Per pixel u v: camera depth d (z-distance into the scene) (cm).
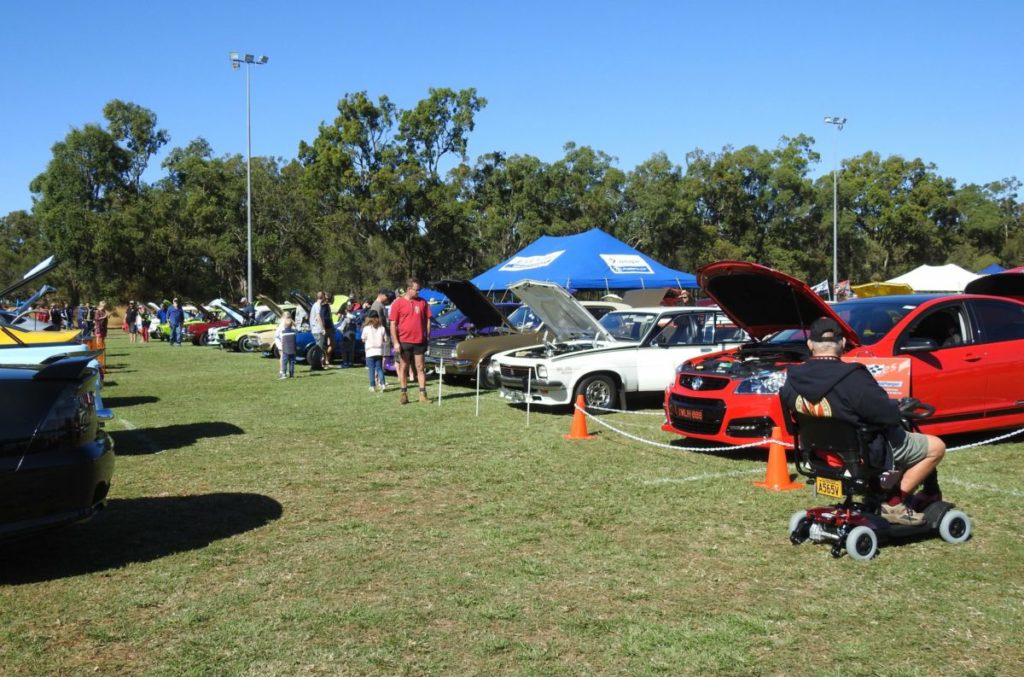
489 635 389
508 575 472
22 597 444
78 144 5738
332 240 5544
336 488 689
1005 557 489
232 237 5762
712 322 1152
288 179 6316
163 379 1673
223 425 1032
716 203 6300
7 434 443
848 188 6556
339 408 1191
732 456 802
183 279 5788
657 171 5872
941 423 770
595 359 1077
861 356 769
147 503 643
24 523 446
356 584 461
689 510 607
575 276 2041
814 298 738
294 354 1686
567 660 362
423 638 387
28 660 367
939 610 411
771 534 544
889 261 6994
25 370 479
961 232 7156
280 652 373
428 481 712
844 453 477
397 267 5528
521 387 1088
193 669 357
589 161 5806
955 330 802
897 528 500
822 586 447
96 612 423
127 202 5947
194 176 5903
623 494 657
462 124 5856
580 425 918
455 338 1509
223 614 418
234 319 2995
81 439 477
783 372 759
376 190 5491
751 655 363
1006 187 8044
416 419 1073
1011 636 379
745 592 441
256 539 546
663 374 1106
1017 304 834
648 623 400
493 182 6000
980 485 657
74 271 5541
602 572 475
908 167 6881
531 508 620
